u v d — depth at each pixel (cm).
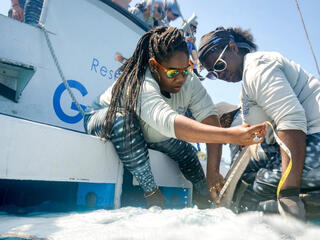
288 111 131
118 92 167
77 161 157
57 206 177
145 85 153
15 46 250
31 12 297
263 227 103
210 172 176
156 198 165
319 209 134
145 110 146
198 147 303
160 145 192
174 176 216
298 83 148
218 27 178
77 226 108
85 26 290
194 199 217
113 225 102
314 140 133
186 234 88
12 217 131
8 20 248
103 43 302
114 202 177
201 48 178
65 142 152
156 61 158
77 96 282
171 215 108
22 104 250
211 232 91
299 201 122
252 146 154
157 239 85
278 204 125
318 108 140
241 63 171
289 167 122
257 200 150
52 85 267
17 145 132
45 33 249
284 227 107
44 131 143
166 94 178
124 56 319
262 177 143
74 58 282
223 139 126
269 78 139
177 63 156
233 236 89
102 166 170
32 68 228
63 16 277
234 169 155
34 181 185
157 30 168
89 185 181
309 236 101
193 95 188
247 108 154
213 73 176
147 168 167
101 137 172
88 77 291
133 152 164
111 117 167
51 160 145
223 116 212
